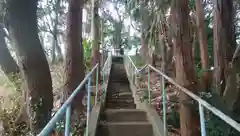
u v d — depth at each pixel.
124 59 17.44
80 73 6.25
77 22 6.42
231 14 6.29
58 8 14.79
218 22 6.30
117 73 13.05
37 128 5.08
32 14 5.24
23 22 5.13
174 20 4.00
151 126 5.00
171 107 5.93
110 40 26.33
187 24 3.93
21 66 5.25
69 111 2.42
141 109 6.00
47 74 5.38
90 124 4.73
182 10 3.95
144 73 10.23
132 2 14.59
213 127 4.11
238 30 11.52
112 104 7.43
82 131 4.66
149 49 13.16
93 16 11.30
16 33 5.14
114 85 10.55
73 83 6.10
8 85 6.75
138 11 14.34
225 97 4.92
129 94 8.47
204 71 7.40
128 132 4.94
